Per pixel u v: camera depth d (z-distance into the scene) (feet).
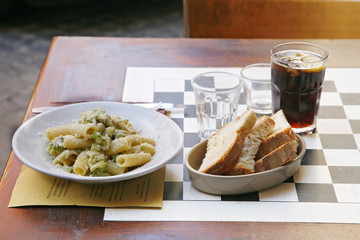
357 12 6.44
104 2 14.46
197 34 6.84
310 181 3.39
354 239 2.89
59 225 3.04
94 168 3.24
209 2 6.61
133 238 2.93
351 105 4.37
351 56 5.21
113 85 4.77
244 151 3.27
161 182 3.37
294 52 4.00
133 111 3.96
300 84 3.74
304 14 6.56
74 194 3.27
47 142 3.63
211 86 4.27
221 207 3.15
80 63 5.22
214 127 3.93
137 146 3.46
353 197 3.23
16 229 3.01
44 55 11.76
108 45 5.61
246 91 4.35
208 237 2.92
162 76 4.91
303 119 3.90
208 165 3.20
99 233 2.97
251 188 3.21
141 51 5.45
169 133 3.64
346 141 3.85
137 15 13.75
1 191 3.34
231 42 5.60
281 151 3.19
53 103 4.46
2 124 9.42
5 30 12.90
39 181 3.39
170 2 14.53
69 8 14.12
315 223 3.02
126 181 3.38
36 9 13.94
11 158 3.67
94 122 3.46
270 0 6.52
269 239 2.90
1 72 11.12
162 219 3.07
